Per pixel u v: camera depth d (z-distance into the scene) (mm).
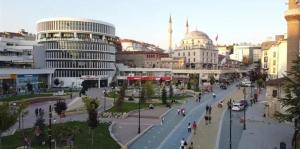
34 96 106938
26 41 152375
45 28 161375
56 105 70688
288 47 70625
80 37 161250
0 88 106812
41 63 151625
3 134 50625
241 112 81250
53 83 149500
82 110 80125
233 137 53438
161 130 60281
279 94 67812
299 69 47781
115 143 48000
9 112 44562
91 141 48156
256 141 50281
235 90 143000
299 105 44625
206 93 130875
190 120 71062
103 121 67312
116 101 89312
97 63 163000
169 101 102812
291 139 51219
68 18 159375
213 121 69250
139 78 171000
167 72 183375
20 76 121062
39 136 46125
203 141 50969
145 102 98625
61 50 155625
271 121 67625
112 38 181625
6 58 125688
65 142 46062
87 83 149000
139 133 56281
